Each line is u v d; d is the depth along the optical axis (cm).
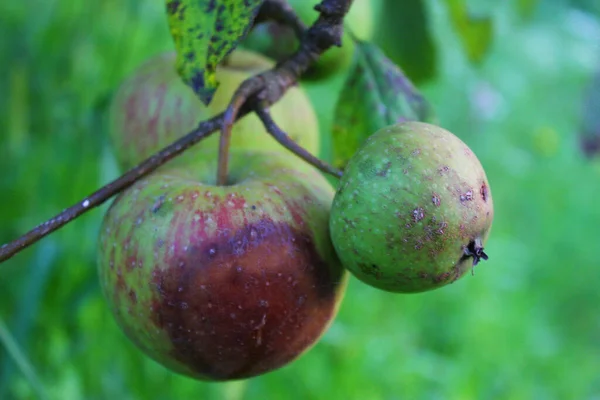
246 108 41
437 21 92
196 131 40
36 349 62
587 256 126
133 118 46
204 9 39
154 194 40
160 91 46
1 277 68
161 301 39
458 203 37
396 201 37
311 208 40
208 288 39
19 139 69
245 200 40
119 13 76
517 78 150
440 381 83
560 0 143
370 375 80
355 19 51
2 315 65
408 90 45
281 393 73
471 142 118
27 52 73
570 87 152
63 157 67
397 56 54
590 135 56
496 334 95
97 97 59
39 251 58
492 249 107
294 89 47
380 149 38
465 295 99
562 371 97
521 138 139
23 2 76
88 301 62
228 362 41
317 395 74
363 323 86
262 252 39
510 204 131
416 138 38
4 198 70
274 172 41
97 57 74
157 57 48
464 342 93
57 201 67
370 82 45
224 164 40
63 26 73
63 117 69
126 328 41
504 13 129
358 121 46
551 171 138
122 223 40
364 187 38
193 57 39
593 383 100
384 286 38
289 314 40
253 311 39
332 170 40
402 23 53
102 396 62
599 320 117
